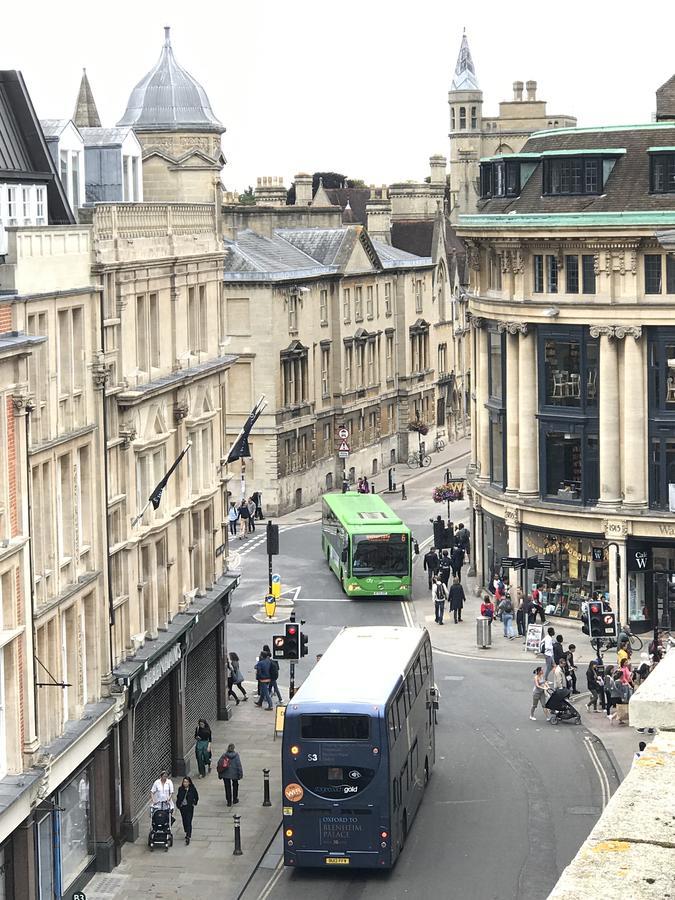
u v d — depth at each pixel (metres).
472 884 38.66
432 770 49.00
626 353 67.88
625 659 57.09
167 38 57.88
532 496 71.62
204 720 49.22
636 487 68.19
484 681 61.25
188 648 48.44
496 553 75.19
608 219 66.12
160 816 41.25
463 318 142.62
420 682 45.53
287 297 102.25
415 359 127.50
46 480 36.44
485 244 73.19
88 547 39.47
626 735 53.44
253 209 111.44
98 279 40.56
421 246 138.25
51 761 34.50
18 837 33.00
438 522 82.44
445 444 136.00
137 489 44.41
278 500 100.81
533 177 72.56
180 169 55.25
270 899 37.81
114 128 50.38
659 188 67.56
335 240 112.31
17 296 33.97
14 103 41.84
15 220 39.56
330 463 110.62
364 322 116.69
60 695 36.56
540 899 37.44
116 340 42.47
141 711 44.09
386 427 122.88
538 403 71.06
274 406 100.12
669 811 7.95
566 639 67.75
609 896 7.24
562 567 70.81
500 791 46.91
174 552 48.00
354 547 75.56
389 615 73.00
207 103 57.72
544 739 53.00
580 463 70.06
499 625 71.00
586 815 44.41
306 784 38.44
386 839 38.25
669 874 7.40
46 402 36.31
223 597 53.41
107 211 42.47
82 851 38.72
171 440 47.88
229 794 45.06
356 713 38.25
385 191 166.88
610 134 70.62
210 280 52.12
